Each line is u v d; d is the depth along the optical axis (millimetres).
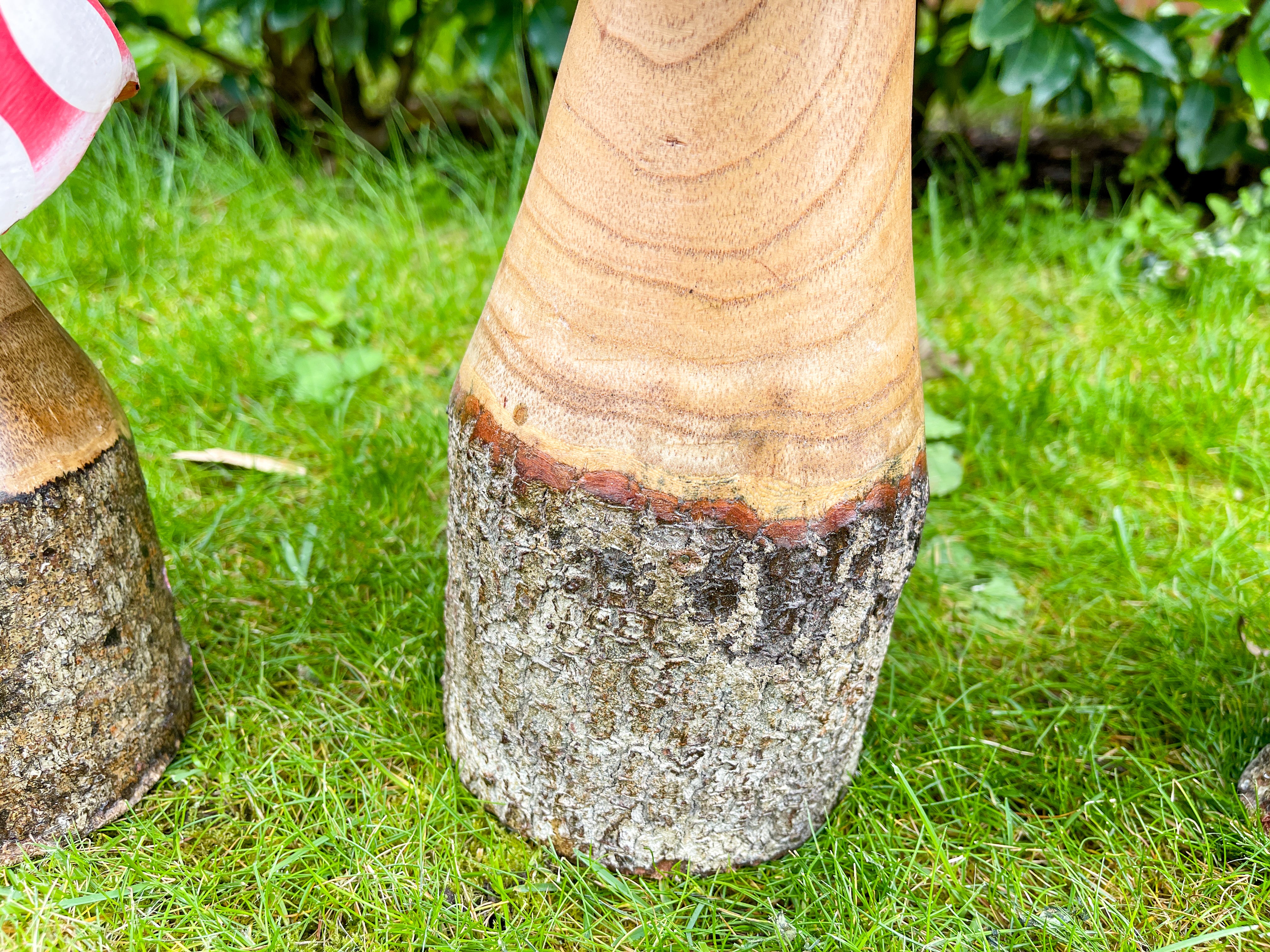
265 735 1411
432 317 2418
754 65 889
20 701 1130
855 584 1134
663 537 1051
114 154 2701
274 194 2760
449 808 1318
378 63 2980
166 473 1869
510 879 1272
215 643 1564
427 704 1495
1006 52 2445
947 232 2869
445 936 1185
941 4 2900
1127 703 1574
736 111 902
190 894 1190
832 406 1021
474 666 1270
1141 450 2168
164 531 1700
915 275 2701
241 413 2031
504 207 2885
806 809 1303
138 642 1252
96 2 931
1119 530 1784
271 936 1146
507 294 1090
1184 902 1273
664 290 965
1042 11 2629
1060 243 2783
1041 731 1519
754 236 939
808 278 964
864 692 1259
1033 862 1312
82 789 1220
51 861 1191
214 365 2135
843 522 1077
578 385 1025
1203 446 2135
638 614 1103
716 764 1206
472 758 1340
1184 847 1356
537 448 1062
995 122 3465
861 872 1271
